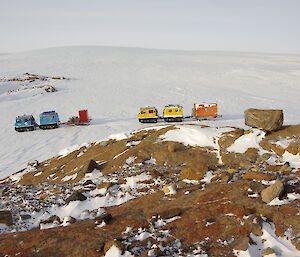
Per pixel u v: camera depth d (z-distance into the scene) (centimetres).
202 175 1338
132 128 3484
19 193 1533
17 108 4791
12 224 1084
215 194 1040
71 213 1145
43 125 3688
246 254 701
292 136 1608
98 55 10669
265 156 1460
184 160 1593
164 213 921
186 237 806
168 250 757
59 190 1463
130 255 738
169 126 2023
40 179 1794
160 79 7212
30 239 859
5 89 6003
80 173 1644
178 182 1344
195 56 11206
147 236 825
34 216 1162
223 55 11838
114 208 1114
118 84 6669
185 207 977
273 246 726
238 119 3731
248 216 853
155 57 10731
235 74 7638
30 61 9594
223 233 802
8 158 2595
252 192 1009
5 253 797
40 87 6088
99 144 2139
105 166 1697
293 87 6222
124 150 1858
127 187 1348
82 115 3781
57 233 889
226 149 1602
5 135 3459
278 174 1229
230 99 5247
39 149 2850
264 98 5291
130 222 915
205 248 749
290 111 4269
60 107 4862
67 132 3481
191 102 5097
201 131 1819
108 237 835
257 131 1664
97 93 5822
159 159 1650
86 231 881
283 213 840
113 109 4709
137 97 5512
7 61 9731
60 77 7188
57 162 2081
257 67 8425
